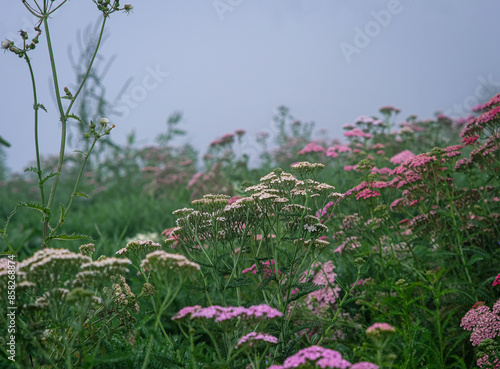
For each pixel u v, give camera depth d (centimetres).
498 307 346
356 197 489
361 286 460
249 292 500
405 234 538
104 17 383
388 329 255
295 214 356
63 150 364
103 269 285
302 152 815
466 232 464
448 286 434
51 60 369
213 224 352
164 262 274
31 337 271
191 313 282
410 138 878
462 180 666
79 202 1345
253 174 985
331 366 233
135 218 1010
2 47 355
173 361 301
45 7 370
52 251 287
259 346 313
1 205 1372
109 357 270
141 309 477
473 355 398
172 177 1270
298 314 457
